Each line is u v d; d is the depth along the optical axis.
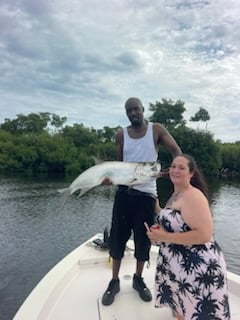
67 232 15.49
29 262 11.22
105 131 69.94
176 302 2.24
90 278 3.31
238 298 2.88
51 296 2.78
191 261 2.08
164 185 28.45
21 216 18.73
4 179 40.25
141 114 2.80
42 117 82.69
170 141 2.83
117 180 2.71
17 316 2.40
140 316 2.60
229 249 13.39
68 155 53.38
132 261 3.66
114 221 2.96
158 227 2.29
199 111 59.44
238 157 53.34
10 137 57.97
